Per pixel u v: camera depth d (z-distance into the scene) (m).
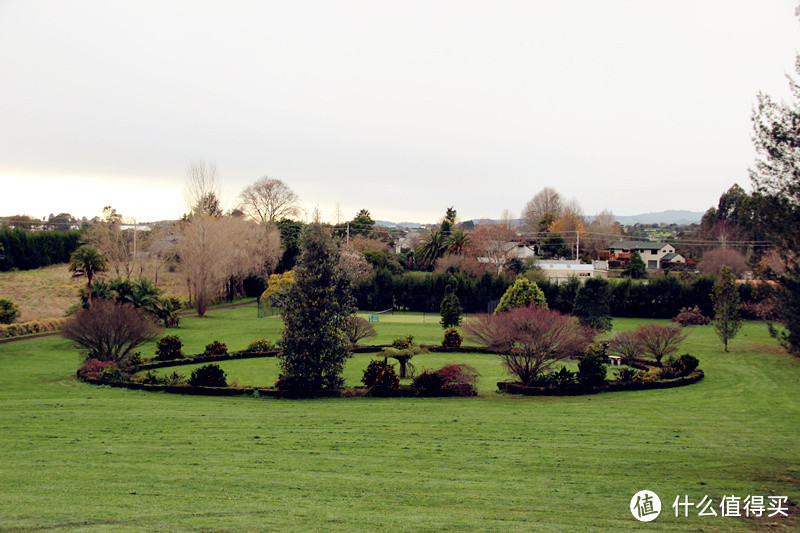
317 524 6.93
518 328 18.00
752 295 39.03
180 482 8.57
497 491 8.48
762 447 11.23
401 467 9.70
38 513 6.98
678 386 18.64
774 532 6.85
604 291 30.03
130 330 21.17
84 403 14.82
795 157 9.20
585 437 11.88
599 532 6.78
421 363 23.64
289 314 17.89
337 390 17.05
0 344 26.41
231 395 17.02
